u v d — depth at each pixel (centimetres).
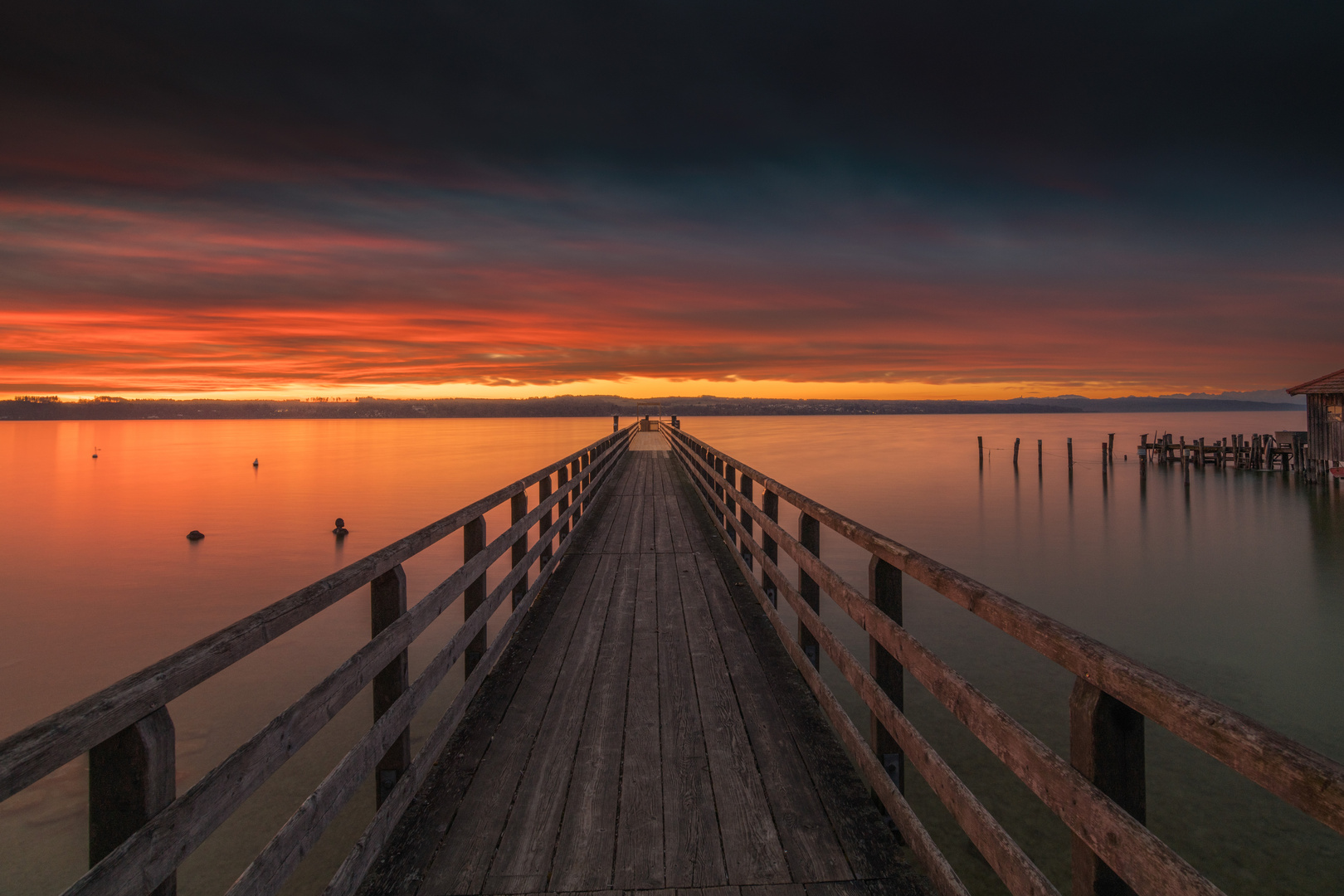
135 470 6506
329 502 3619
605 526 944
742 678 405
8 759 98
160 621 1531
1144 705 115
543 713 358
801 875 231
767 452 5888
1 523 3061
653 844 249
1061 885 523
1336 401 2620
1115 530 2130
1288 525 2166
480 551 375
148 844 125
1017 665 930
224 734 831
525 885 228
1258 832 580
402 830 258
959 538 2034
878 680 258
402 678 262
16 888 566
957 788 182
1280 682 954
